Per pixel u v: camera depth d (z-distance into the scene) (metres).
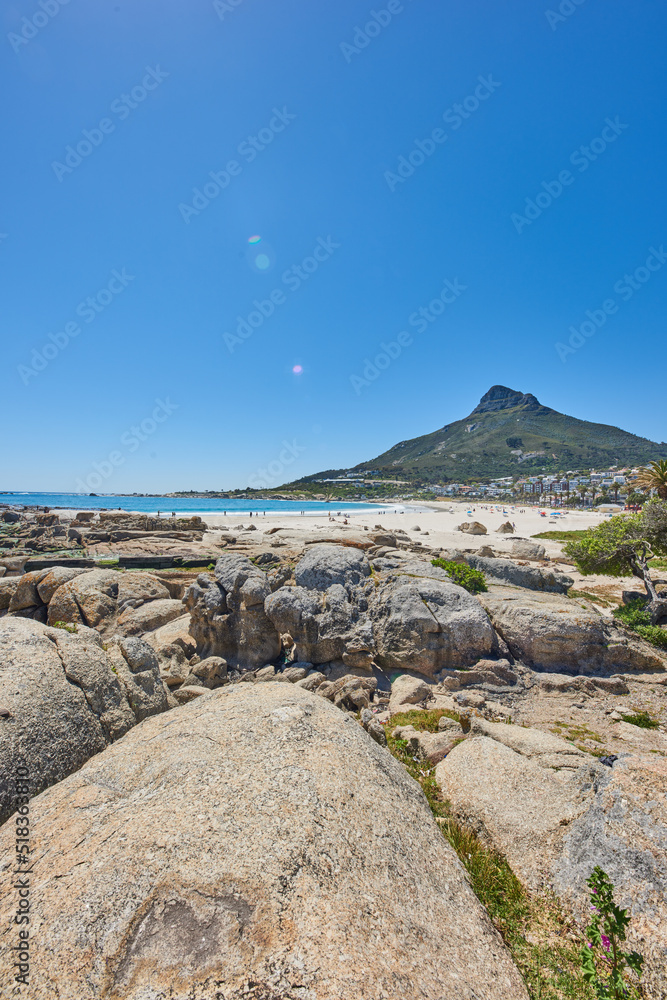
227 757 4.50
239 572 13.47
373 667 11.67
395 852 3.89
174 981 2.69
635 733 8.72
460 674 10.97
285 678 11.34
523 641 11.77
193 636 13.63
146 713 7.38
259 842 3.53
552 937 4.04
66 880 3.30
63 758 5.53
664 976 3.40
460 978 3.11
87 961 2.79
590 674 11.39
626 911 3.83
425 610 11.74
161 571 21.80
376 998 2.70
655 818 4.28
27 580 14.60
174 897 3.12
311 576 14.40
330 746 4.84
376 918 3.23
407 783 4.96
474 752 6.64
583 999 3.47
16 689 5.62
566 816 5.09
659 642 13.77
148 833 3.62
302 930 2.98
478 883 4.57
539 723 9.34
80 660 6.77
